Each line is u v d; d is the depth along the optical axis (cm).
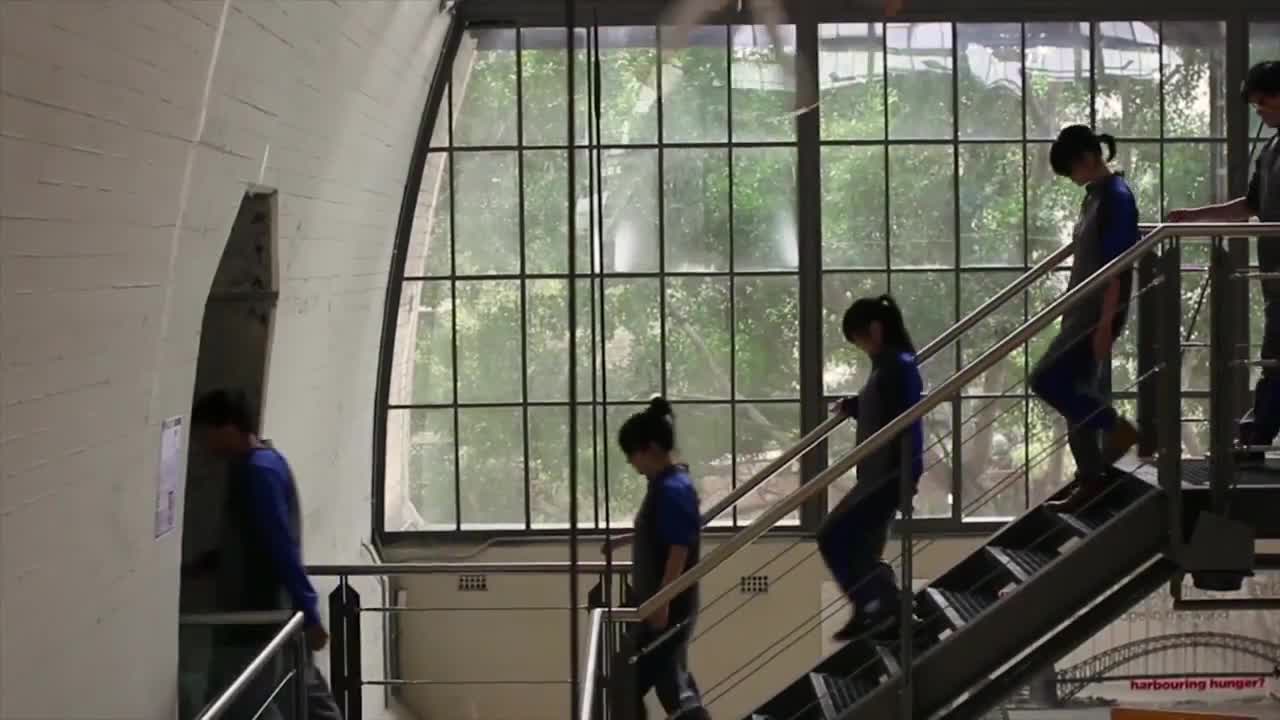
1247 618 700
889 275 711
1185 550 411
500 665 714
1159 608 699
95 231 315
